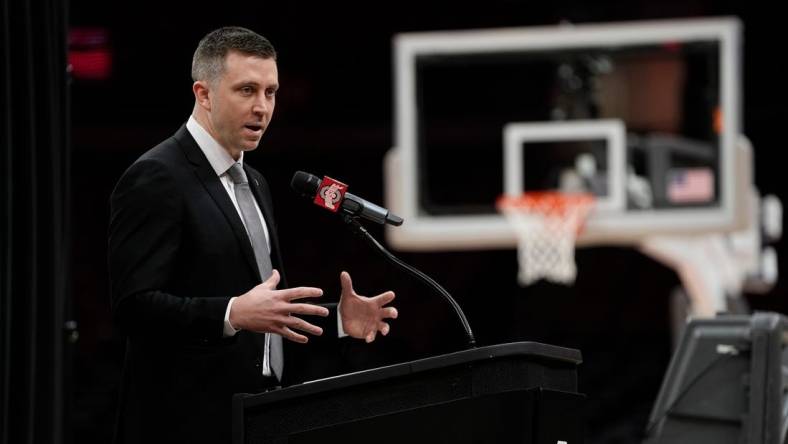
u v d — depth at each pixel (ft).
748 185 54.13
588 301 81.00
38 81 23.77
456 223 55.26
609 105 56.29
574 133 56.08
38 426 23.81
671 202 55.11
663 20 79.20
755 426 24.70
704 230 54.44
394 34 80.94
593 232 55.47
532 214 55.42
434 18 80.84
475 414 16.29
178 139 19.26
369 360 74.74
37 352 23.71
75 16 74.43
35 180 23.32
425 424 16.19
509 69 76.84
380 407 16.19
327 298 79.71
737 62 54.08
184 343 18.48
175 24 77.46
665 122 55.72
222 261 18.69
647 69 55.77
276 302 17.33
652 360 78.79
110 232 18.47
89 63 62.90
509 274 80.53
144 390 18.62
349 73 80.94
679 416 26.17
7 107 21.76
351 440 16.08
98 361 71.67
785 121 80.74
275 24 79.56
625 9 79.41
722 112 54.34
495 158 77.66
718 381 25.82
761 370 24.85
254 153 80.64
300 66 80.64
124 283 17.92
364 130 80.53
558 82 57.16
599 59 55.62
